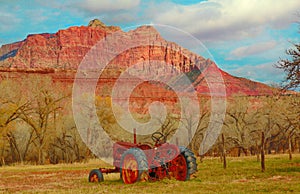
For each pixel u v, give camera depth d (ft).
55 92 151.43
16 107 141.49
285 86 63.10
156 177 48.14
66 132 145.69
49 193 41.91
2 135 140.26
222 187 40.88
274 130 149.07
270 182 44.62
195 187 41.45
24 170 91.35
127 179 48.19
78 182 54.03
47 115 146.51
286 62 62.49
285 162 79.77
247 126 155.53
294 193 35.42
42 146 144.05
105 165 101.19
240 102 159.12
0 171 89.51
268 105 146.41
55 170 87.76
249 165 75.31
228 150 159.22
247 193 36.09
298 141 151.74
